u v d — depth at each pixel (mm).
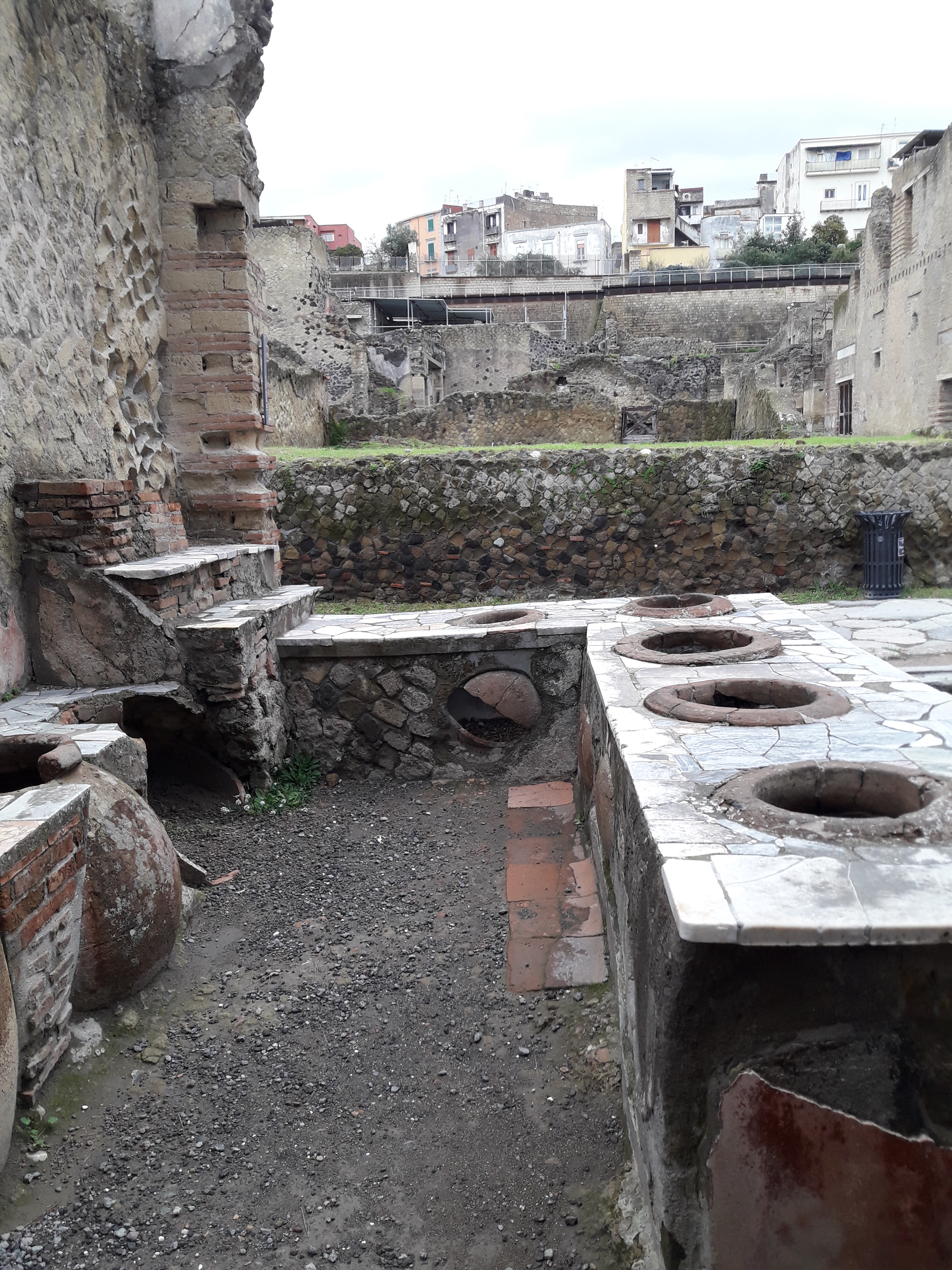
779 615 5238
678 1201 1790
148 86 5855
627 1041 2502
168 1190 2359
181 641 4547
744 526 9820
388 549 9992
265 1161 2471
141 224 5801
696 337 32938
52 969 2553
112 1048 2828
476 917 3705
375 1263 2160
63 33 4852
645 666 3982
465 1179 2398
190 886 3926
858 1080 1715
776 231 53438
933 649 5309
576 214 55188
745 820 2107
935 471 9578
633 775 2494
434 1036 2986
